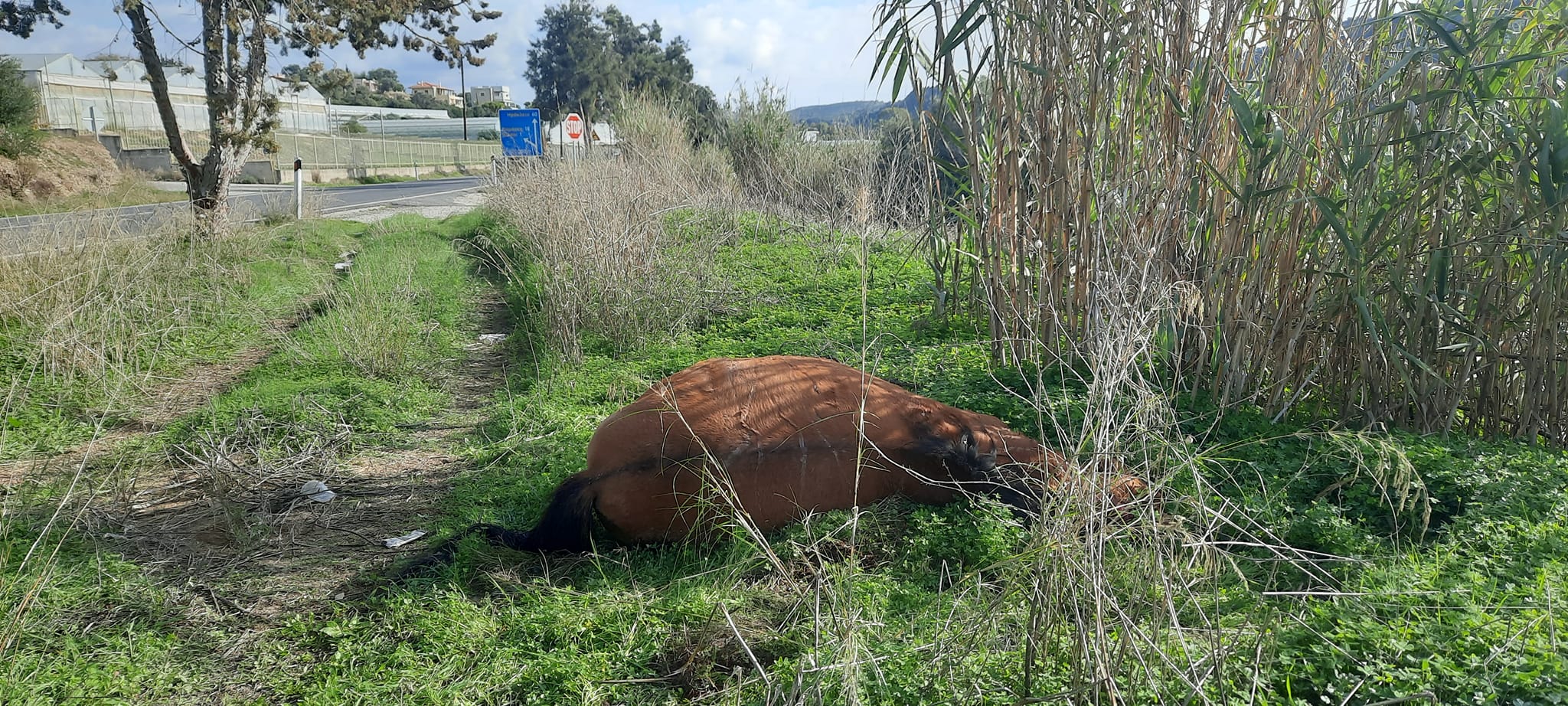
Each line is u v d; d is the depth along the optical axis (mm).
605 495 4102
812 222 13188
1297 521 3967
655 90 19156
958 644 3045
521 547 4297
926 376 6289
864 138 14656
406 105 73500
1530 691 2602
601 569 3959
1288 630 3070
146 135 36406
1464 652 2846
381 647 3596
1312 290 5137
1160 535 3076
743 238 12867
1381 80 4562
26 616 3637
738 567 3664
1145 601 2986
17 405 6410
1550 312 4852
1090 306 5512
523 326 9273
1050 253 5980
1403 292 4945
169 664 3510
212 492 5113
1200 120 5387
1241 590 3432
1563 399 5023
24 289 8148
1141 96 5598
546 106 43094
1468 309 5211
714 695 3152
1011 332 6266
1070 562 2738
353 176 38531
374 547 4531
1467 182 5008
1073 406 5219
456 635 3576
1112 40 5492
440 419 6691
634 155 13984
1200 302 5109
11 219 11391
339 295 9711
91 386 6910
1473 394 5277
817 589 3066
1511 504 3979
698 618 3570
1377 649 2887
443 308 10117
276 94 15227
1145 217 5629
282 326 9570
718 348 7801
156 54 13352
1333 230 4973
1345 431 4504
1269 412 5371
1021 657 3008
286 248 13539
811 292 9680
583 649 3492
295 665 3537
